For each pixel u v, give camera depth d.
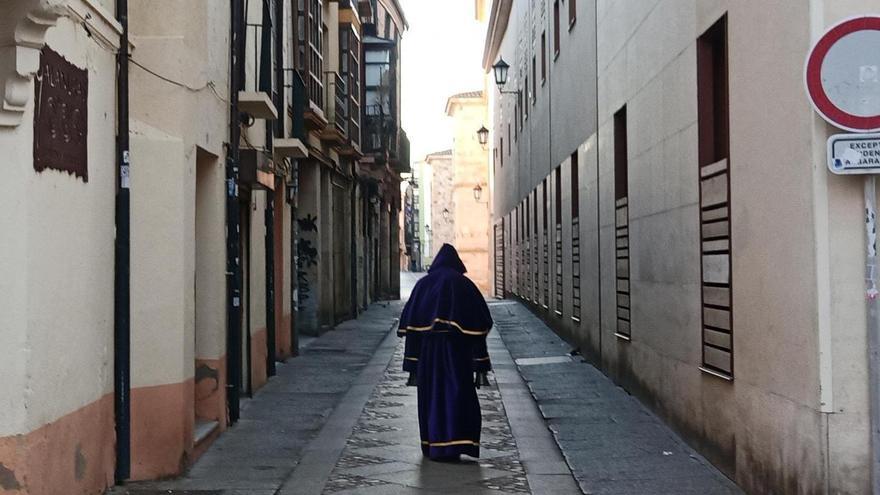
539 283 26.08
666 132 9.94
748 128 7.13
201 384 9.78
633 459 8.69
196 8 8.55
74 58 6.43
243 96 10.80
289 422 10.73
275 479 8.03
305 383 13.99
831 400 5.82
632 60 11.79
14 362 5.49
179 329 8.05
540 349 18.95
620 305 13.05
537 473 8.41
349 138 24.55
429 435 8.89
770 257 6.68
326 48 22.59
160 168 7.98
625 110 12.73
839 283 5.82
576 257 18.19
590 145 15.83
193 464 8.50
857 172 5.68
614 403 11.88
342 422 10.84
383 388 13.62
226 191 10.26
